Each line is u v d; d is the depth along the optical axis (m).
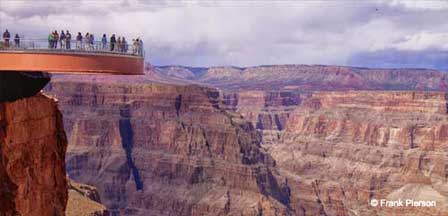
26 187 68.06
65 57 61.75
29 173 69.38
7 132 65.31
